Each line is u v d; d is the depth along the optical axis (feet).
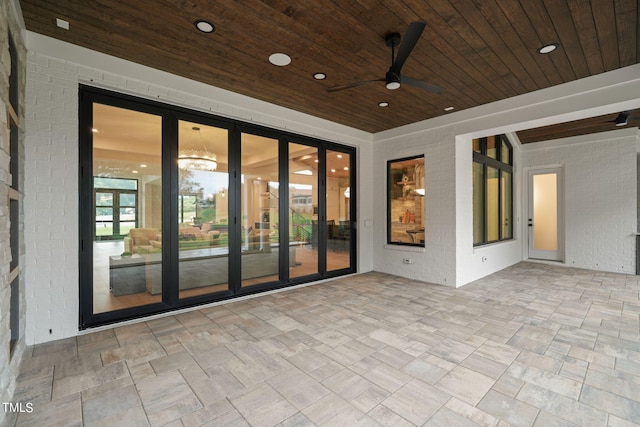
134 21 8.31
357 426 5.57
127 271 11.05
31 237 8.86
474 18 8.20
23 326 8.39
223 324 10.50
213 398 6.39
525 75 11.49
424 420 5.71
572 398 6.35
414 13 8.02
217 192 13.03
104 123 10.43
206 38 9.16
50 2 7.50
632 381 6.95
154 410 6.01
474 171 18.28
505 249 20.88
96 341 9.11
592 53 9.96
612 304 12.58
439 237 16.24
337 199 18.08
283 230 15.33
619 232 19.19
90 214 10.12
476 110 14.74
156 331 9.88
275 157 15.06
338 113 15.75
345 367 7.63
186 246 12.19
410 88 12.62
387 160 18.97
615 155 19.34
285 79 11.89
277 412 5.95
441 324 10.44
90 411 5.97
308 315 11.39
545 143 22.27
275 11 7.96
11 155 7.68
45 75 9.05
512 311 11.76
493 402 6.23
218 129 13.10
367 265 19.44
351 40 9.29
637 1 7.53
